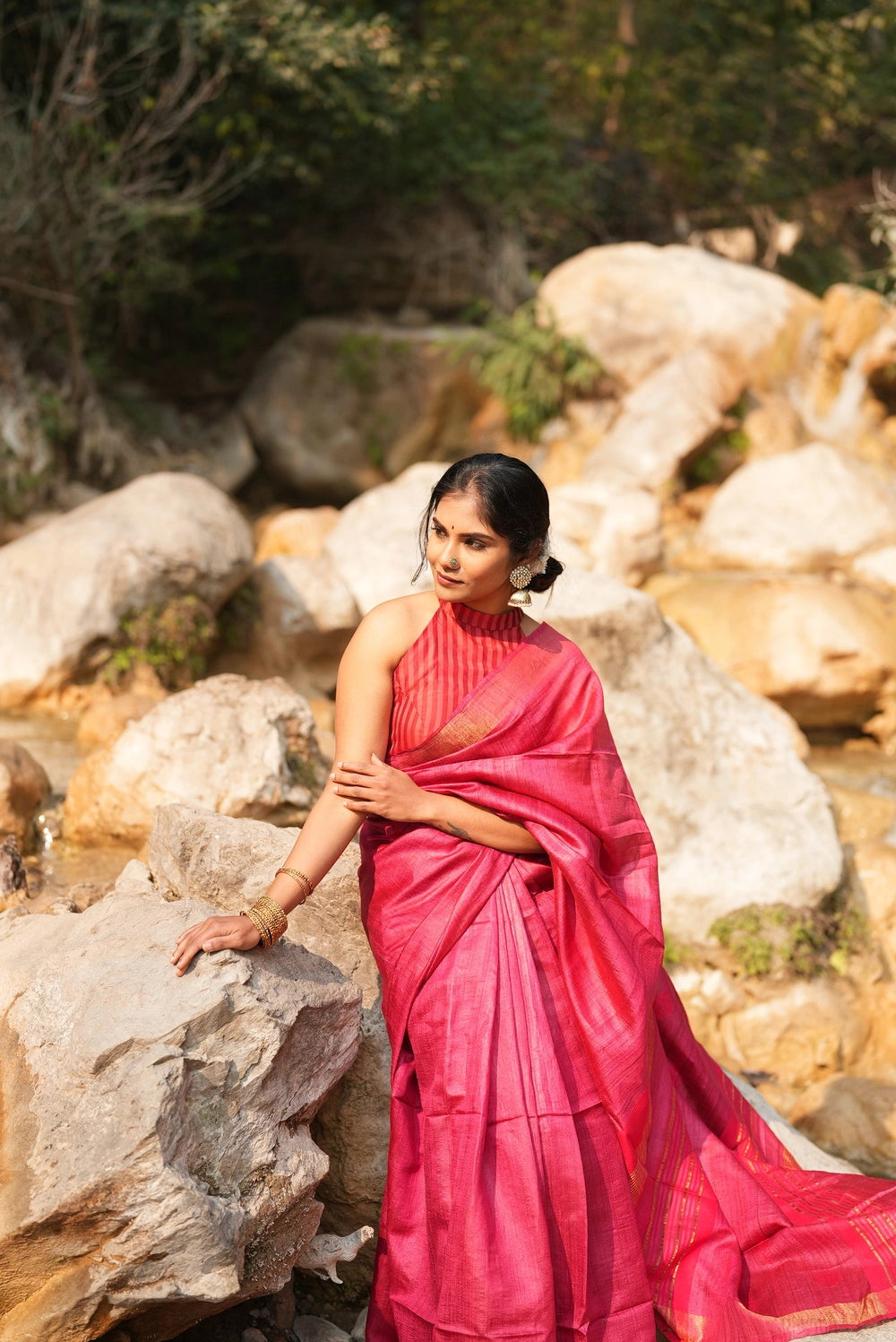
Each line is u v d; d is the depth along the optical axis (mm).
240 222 13844
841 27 15875
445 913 2447
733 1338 2475
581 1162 2332
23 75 11688
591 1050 2436
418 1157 2438
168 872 2988
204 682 4812
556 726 2566
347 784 2432
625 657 5695
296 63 11234
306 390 13188
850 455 10656
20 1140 2127
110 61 11508
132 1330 2234
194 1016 2191
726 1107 2863
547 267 15859
